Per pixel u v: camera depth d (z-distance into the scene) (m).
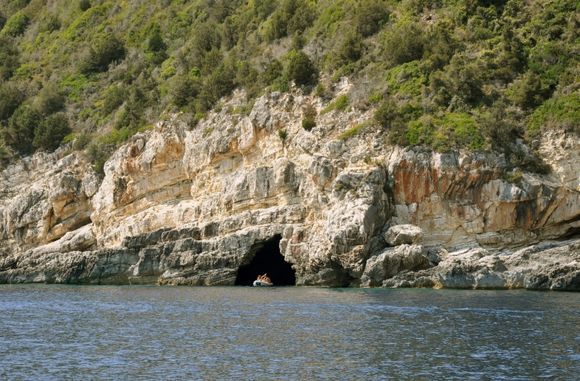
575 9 70.38
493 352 34.09
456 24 73.19
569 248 55.88
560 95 63.22
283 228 64.62
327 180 62.91
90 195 81.62
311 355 34.19
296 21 82.69
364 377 30.58
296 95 71.62
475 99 64.88
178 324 42.94
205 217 70.62
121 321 44.84
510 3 72.69
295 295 54.59
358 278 59.38
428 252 58.88
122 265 71.00
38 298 58.56
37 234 82.19
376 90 68.50
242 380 30.44
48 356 35.34
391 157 61.38
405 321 41.59
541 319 41.50
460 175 58.84
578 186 58.16
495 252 58.38
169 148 76.00
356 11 77.00
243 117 72.44
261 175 67.25
